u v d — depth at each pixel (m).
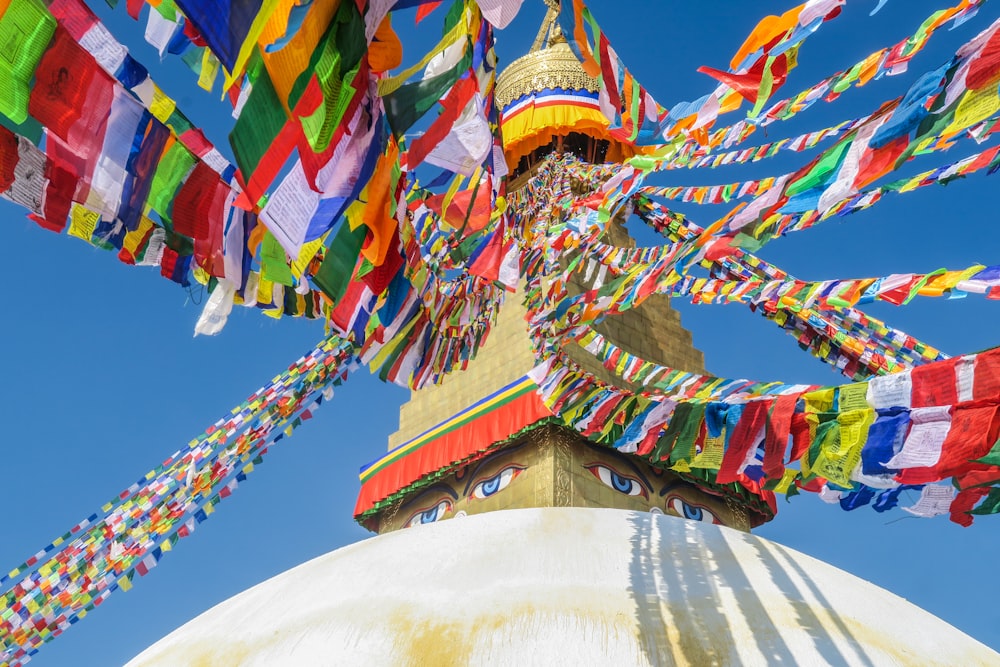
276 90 4.36
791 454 7.33
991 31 5.05
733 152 7.21
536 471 14.23
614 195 7.80
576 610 9.58
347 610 10.41
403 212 5.56
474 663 9.00
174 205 4.61
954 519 7.21
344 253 5.48
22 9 3.92
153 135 4.46
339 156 4.88
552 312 9.70
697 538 11.72
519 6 4.73
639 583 10.23
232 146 4.24
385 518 16.91
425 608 9.98
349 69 4.48
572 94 17.23
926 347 10.65
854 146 5.72
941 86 5.27
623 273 8.98
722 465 7.73
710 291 8.00
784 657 9.11
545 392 9.65
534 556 10.83
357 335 6.00
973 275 6.07
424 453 16.11
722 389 8.41
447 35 5.22
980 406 6.32
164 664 11.15
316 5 4.28
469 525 12.12
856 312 11.09
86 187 4.27
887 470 6.71
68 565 10.12
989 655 10.84
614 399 9.22
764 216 6.22
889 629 10.28
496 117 5.91
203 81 4.59
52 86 4.05
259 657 10.17
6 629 9.84
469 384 16.72
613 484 14.55
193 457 10.91
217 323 4.98
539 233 11.33
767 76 5.58
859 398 7.04
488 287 8.49
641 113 6.50
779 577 10.91
